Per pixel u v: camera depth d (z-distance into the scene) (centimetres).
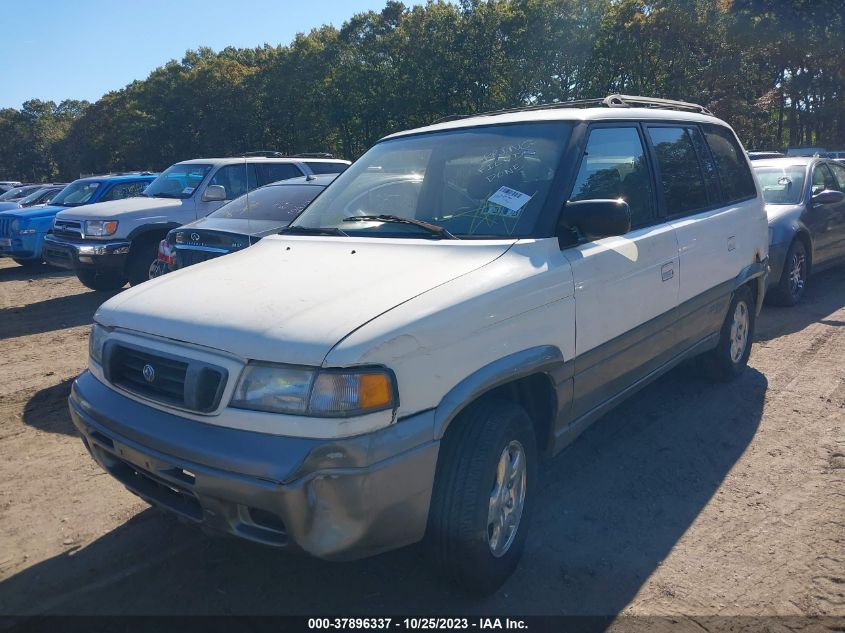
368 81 4297
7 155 9219
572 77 3769
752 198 558
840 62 3622
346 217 385
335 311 258
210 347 256
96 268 952
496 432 281
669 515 367
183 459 250
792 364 614
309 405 235
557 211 338
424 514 259
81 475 419
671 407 520
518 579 312
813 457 432
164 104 5428
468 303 276
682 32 3388
